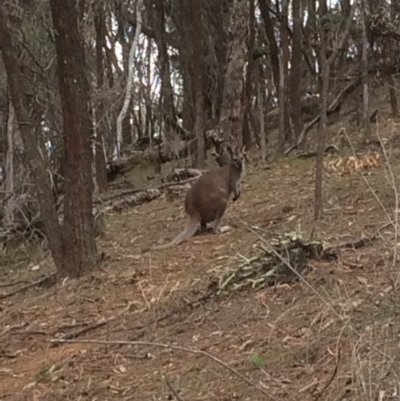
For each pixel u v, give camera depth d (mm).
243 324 5941
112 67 23969
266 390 4539
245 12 13469
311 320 5500
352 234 7531
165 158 18688
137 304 7195
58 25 8352
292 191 11164
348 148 13414
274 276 6605
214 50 18969
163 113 19766
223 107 13422
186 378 5172
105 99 18078
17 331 7230
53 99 13203
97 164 16219
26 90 12586
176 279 7746
